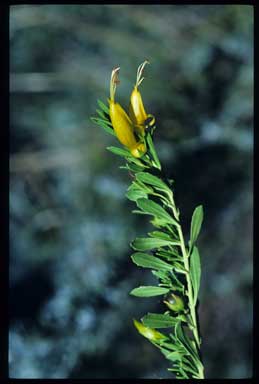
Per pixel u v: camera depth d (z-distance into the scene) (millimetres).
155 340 381
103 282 1467
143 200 372
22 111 1708
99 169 1591
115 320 1446
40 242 1577
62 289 1472
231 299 1605
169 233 378
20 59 1741
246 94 1595
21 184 1647
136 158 378
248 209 1591
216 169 1577
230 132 1578
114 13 1690
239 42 1603
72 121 1672
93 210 1563
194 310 373
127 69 1626
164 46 1637
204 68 1616
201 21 1633
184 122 1580
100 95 1672
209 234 1607
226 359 1595
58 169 1641
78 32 1701
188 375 376
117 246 1511
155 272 379
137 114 378
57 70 1729
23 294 1544
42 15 1721
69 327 1422
